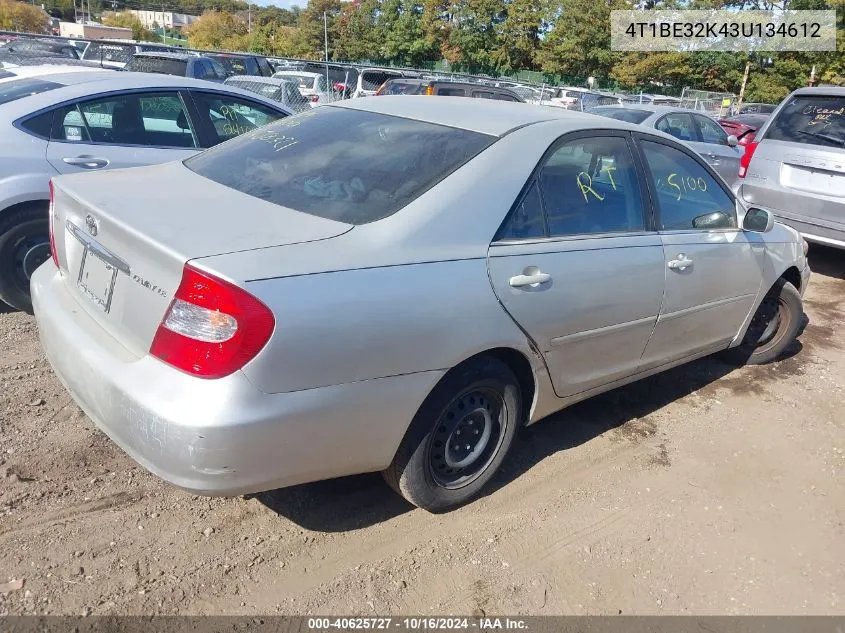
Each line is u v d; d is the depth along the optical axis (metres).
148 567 2.66
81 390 2.59
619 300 3.39
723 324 4.34
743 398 4.57
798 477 3.70
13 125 4.57
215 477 2.29
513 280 2.88
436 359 2.65
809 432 4.18
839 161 6.85
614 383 3.71
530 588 2.76
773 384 4.81
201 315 2.23
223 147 3.53
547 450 3.73
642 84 38.09
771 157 7.44
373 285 2.47
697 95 29.55
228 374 2.23
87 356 2.54
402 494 2.96
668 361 4.03
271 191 2.91
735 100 34.22
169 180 3.09
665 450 3.85
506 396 3.09
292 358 2.29
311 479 2.56
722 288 4.14
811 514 3.39
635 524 3.20
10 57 13.70
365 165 2.99
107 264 2.65
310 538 2.91
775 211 7.45
